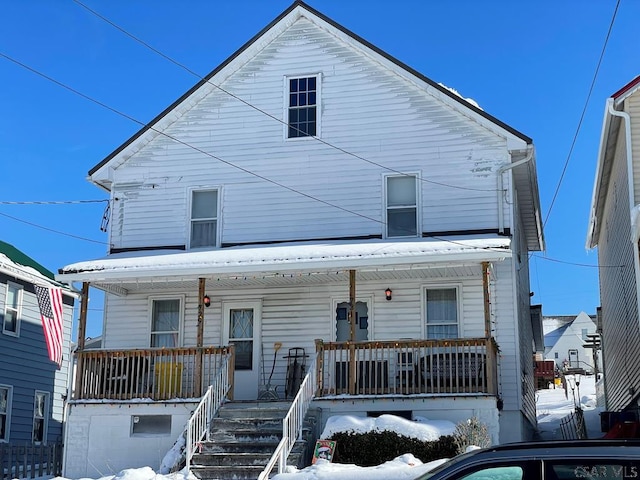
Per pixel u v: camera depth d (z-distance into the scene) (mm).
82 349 17922
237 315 19938
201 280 18047
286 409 16547
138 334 20297
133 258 18719
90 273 18062
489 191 19109
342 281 19375
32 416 26656
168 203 20828
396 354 16938
